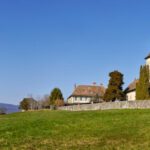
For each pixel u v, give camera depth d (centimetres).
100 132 4366
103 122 5028
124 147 3525
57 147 3684
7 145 3875
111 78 11644
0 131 4778
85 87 17225
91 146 3659
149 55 10744
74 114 6219
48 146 3747
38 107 14950
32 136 4353
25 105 15075
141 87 9469
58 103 13750
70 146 3709
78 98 16788
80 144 3784
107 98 11588
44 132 4566
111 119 5247
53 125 5003
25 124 5194
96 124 4912
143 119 5041
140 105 6781
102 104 7806
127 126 4600
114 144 3681
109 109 7050
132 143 3672
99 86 17325
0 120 6297
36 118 5947
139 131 4222
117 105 7300
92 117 5597
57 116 6056
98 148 3553
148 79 9519
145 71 9544
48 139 4122
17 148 3700
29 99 15225
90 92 16925
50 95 14950
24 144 3897
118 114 5791
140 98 9425
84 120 5309
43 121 5353
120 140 3850
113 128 4550
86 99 16775
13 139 4216
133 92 11475
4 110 14950
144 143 3634
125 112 5978
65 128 4769
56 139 4106
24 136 4375
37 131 4650
